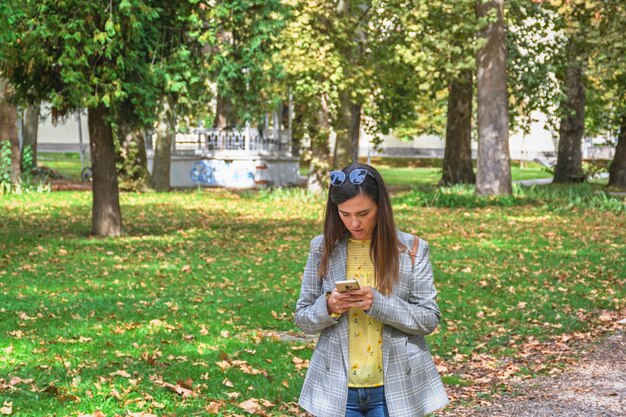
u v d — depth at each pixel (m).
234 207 29.03
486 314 11.66
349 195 4.04
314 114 33.91
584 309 11.97
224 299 12.48
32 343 9.03
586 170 42.66
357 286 3.92
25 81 19.39
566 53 33.22
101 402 6.82
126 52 18.16
